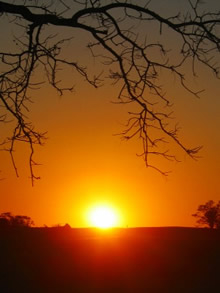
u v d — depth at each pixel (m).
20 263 35.16
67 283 32.19
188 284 32.12
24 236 43.84
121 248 41.00
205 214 76.38
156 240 45.62
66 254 37.94
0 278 32.47
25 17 13.81
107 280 33.38
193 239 46.41
